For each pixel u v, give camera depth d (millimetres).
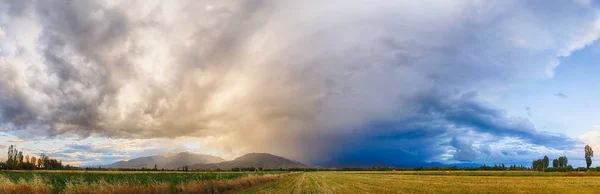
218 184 38031
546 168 150625
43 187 23703
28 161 167625
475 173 108438
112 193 25594
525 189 38844
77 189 24672
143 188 28141
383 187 44000
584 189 38406
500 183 51344
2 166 150750
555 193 33844
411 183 53188
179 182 35812
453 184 49469
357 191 37500
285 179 74375
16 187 22641
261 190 39562
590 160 154750
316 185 49375
